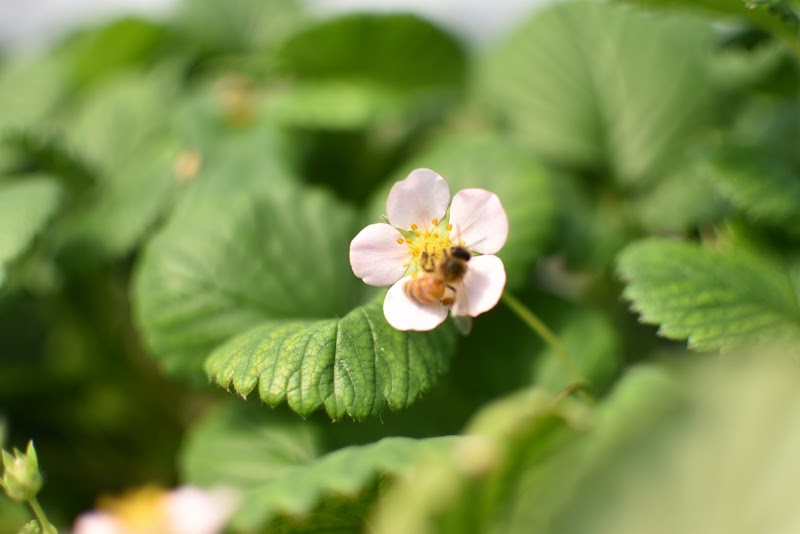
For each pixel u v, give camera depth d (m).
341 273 0.36
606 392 0.34
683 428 0.28
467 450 0.27
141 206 0.40
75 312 0.42
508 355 0.35
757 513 0.27
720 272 0.34
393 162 0.43
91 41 0.49
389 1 0.57
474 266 0.31
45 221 0.37
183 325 0.35
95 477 0.40
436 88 0.46
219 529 0.30
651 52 0.42
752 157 0.37
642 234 0.40
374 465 0.29
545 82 0.43
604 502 0.28
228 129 0.43
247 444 0.34
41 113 0.50
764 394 0.28
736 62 0.43
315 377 0.31
